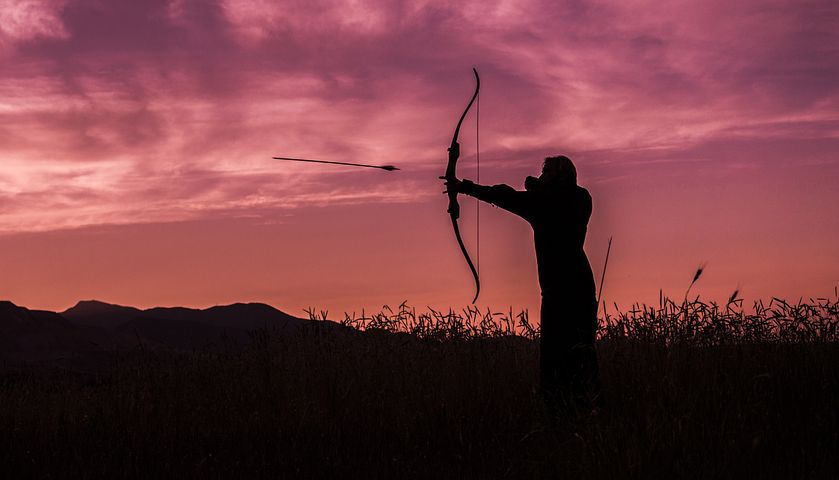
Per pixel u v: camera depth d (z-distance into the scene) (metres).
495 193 8.37
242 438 8.43
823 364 8.04
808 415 7.15
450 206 8.62
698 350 8.11
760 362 8.12
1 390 10.43
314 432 8.40
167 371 10.59
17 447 8.20
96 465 7.58
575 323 8.12
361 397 9.30
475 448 7.40
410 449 7.64
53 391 10.49
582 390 7.95
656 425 6.27
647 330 8.58
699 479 5.84
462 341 9.99
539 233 8.33
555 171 8.39
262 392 9.75
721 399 6.92
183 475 7.19
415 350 10.10
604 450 6.08
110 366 11.30
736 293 8.62
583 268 8.27
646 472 5.84
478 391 8.70
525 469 6.83
